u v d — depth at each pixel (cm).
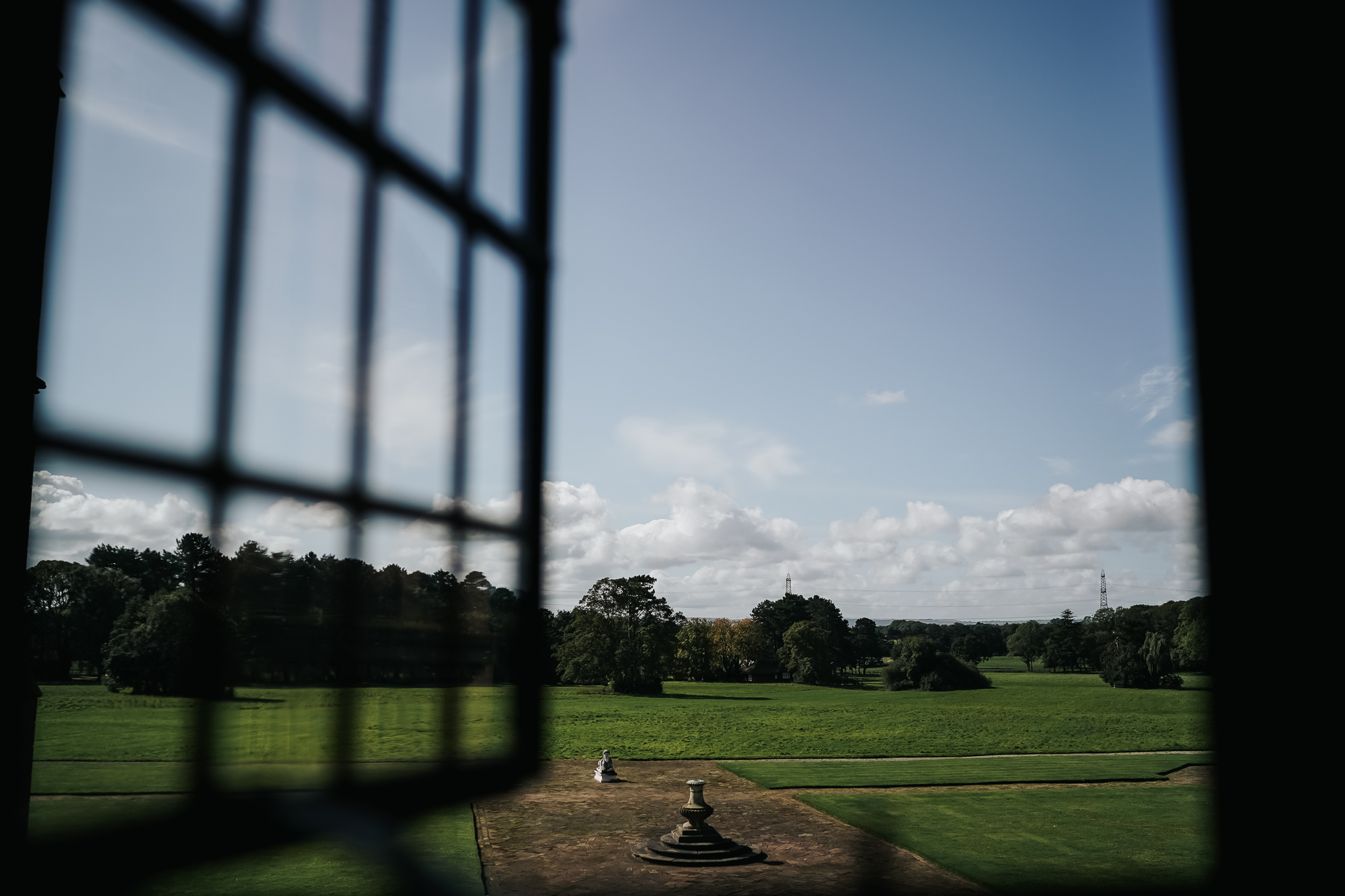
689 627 12525
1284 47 237
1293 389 237
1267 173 244
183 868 127
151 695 160
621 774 3897
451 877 1902
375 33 184
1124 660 10612
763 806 3019
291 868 1886
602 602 9494
